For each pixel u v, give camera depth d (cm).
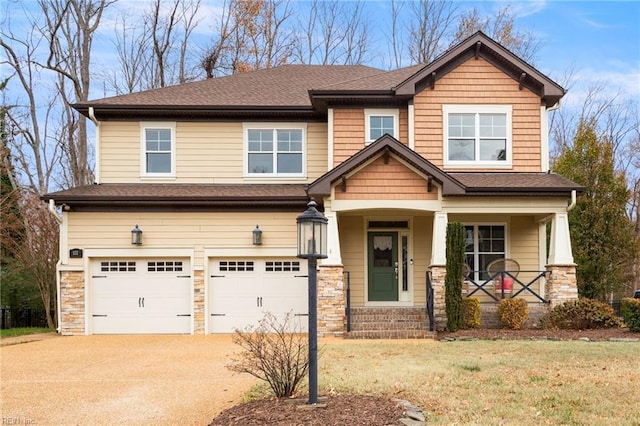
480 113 1580
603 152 1878
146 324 1526
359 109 1600
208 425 616
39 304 2128
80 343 1334
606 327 1355
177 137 1661
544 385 763
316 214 672
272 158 1672
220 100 1688
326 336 1355
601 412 638
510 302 1377
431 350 1075
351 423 580
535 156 1571
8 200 2073
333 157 1583
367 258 1620
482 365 907
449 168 1560
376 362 945
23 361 1070
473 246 1633
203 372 935
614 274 1814
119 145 1648
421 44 3244
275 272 1547
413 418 600
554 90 1552
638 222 3052
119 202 1504
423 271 1611
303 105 1642
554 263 1409
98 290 1528
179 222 1538
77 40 2533
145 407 712
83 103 1603
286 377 707
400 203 1411
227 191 1571
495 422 599
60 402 743
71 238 1521
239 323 1534
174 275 1540
